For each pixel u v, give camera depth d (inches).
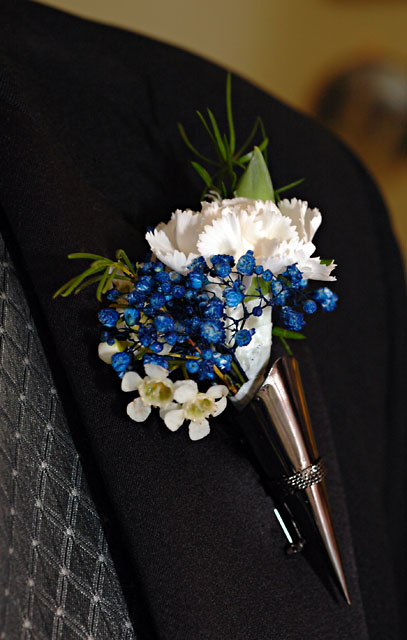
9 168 12.8
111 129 15.0
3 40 14.5
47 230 12.8
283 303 12.4
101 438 12.6
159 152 15.3
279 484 13.2
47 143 13.3
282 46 44.7
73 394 12.6
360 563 15.0
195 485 13.0
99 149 14.7
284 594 13.3
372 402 16.7
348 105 45.6
